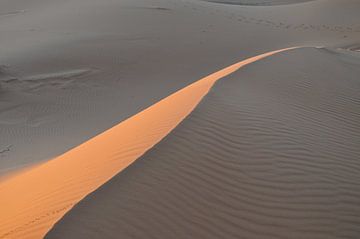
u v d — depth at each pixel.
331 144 7.51
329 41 29.95
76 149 8.91
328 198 5.82
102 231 4.87
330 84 11.36
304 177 6.21
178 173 5.92
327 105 9.83
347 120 9.20
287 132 7.52
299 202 5.69
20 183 8.21
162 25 30.09
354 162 6.91
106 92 20.34
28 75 21.28
